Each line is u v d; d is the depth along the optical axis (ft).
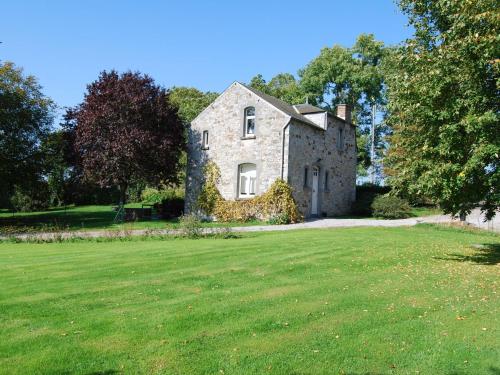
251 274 29.25
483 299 23.30
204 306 21.59
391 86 37.24
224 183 81.25
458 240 49.14
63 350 16.16
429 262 34.35
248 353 16.02
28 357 15.57
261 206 74.84
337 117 90.48
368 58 134.41
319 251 38.70
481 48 28.68
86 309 21.25
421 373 14.70
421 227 64.28
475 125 27.43
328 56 132.57
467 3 29.12
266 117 76.54
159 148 77.87
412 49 35.45
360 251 39.06
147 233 54.13
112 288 25.34
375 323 19.31
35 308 21.40
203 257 35.73
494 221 78.64
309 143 80.64
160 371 14.61
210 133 84.02
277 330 18.38
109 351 16.11
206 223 75.25
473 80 29.84
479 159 27.66
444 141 29.78
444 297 23.63
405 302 22.57
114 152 74.95
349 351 16.28
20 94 85.20
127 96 77.41
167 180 89.30
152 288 25.36
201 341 17.12
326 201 86.58
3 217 101.81
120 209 83.46
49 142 91.30
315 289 25.11
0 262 35.04
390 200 83.41
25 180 90.99
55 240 51.57
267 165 75.72
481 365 15.30
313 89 134.51
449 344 17.01
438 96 30.83
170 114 84.38
